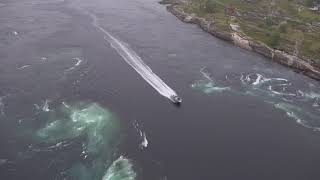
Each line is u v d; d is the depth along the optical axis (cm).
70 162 8606
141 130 9919
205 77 13188
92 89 11775
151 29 17950
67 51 14400
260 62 14925
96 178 8175
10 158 8719
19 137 9406
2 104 10725
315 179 8594
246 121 10681
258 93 12269
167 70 13525
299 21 19338
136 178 8244
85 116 10331
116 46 15225
